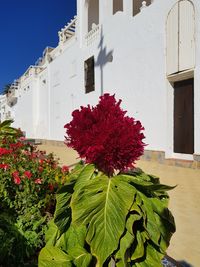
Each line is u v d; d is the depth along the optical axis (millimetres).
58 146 19844
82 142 1534
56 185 3252
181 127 9906
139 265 1499
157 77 10484
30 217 2807
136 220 1446
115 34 13062
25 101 29781
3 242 2484
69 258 1576
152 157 10438
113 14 14195
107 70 13820
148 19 10875
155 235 1471
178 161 9336
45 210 3082
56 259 1569
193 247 3701
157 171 8531
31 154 5043
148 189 1578
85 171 1629
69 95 18688
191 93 9562
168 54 9953
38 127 25062
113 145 1496
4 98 44062
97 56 14781
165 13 10016
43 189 3148
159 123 10430
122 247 1393
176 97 10117
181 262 3352
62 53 19688
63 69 19609
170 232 1611
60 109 20203
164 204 1639
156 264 1513
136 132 1548
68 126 1602
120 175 1625
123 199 1438
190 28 9055
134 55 11742
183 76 9594
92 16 17156
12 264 2510
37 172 3387
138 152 1549
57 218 1639
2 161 4055
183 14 9297
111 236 1372
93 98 15375
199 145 8750
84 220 1420
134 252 1474
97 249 1365
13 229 2658
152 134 10781
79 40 16906
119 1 16031
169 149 10086
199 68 8742
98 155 1519
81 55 16734
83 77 16516
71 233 1665
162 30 10172
